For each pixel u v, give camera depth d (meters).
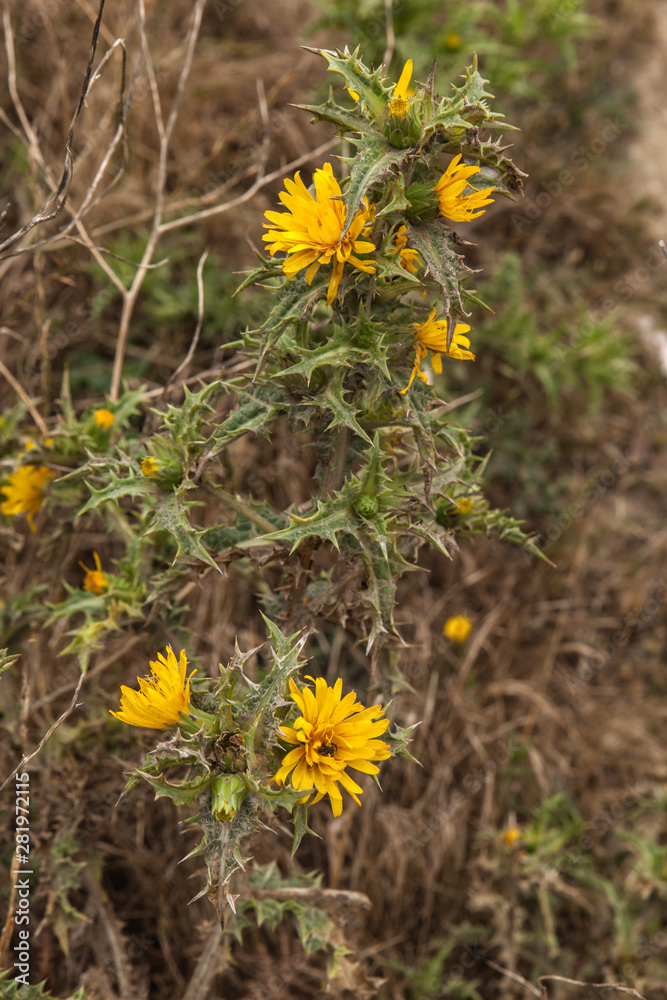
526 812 3.33
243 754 1.52
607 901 3.06
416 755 3.30
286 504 3.53
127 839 2.82
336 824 3.04
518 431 4.00
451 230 1.59
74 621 3.06
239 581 3.35
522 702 3.62
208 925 2.21
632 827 3.31
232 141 4.12
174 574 2.11
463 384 3.97
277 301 1.69
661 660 3.84
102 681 2.86
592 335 3.89
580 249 4.50
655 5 5.27
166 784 1.46
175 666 1.56
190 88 4.19
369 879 3.04
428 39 4.24
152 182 3.97
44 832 2.45
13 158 3.96
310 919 2.26
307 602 2.00
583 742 3.48
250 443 3.53
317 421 1.89
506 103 4.48
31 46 4.11
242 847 1.83
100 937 2.63
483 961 3.04
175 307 3.70
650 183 4.77
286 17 4.65
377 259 1.60
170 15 4.43
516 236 4.39
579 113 4.70
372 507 1.67
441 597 3.62
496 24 4.39
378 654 2.06
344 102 4.01
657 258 4.56
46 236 3.55
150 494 1.88
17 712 2.56
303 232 1.58
